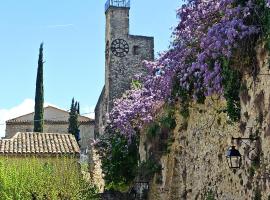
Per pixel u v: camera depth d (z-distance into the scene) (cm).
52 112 6381
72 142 3102
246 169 1140
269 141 1040
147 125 2166
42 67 4709
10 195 2009
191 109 1568
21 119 6094
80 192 2397
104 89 5184
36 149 2928
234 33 1121
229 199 1238
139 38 5056
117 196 2652
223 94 1259
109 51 5022
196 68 1348
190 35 1416
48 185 2120
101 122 5156
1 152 2845
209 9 1325
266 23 1082
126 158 2711
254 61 1130
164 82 1620
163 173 1894
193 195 1529
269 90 1053
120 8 5066
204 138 1446
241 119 1185
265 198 1041
